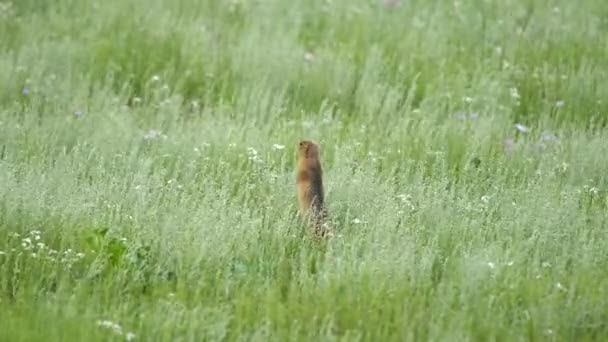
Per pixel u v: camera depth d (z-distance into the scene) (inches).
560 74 1282.0
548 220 864.3
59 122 1071.0
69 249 792.9
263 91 1185.4
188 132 1063.0
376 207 880.9
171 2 1510.8
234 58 1275.8
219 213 850.1
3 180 884.6
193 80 1238.3
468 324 716.0
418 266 787.4
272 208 877.2
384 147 1046.4
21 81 1196.5
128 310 727.1
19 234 821.2
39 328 693.3
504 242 845.8
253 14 1494.8
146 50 1302.9
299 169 855.7
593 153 1029.2
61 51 1272.1
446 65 1306.6
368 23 1455.5
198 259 778.8
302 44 1366.9
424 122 1097.4
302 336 702.5
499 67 1315.2
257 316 727.7
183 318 716.0
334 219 879.7
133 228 827.4
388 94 1173.1
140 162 957.8
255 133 1053.2
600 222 880.9
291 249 824.3
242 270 784.9
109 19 1403.8
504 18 1491.1
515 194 935.0
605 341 717.9
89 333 685.3
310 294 748.6
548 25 1446.9
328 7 1540.4
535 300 751.1
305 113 1170.0
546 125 1141.7
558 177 987.9
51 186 893.8
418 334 707.4
